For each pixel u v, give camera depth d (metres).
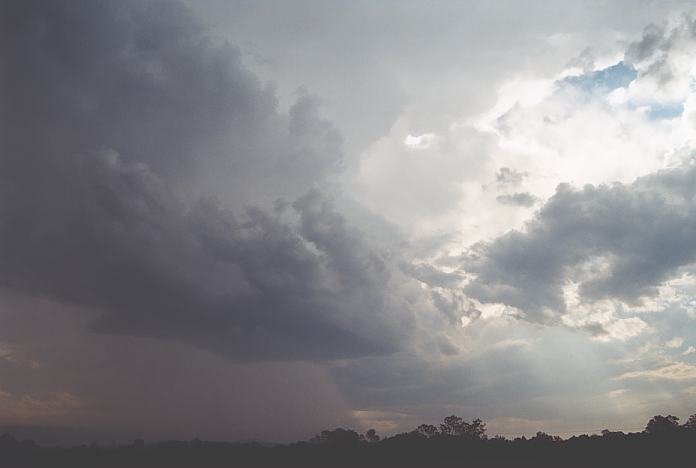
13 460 89.38
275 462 97.81
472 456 97.62
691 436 82.75
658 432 85.88
